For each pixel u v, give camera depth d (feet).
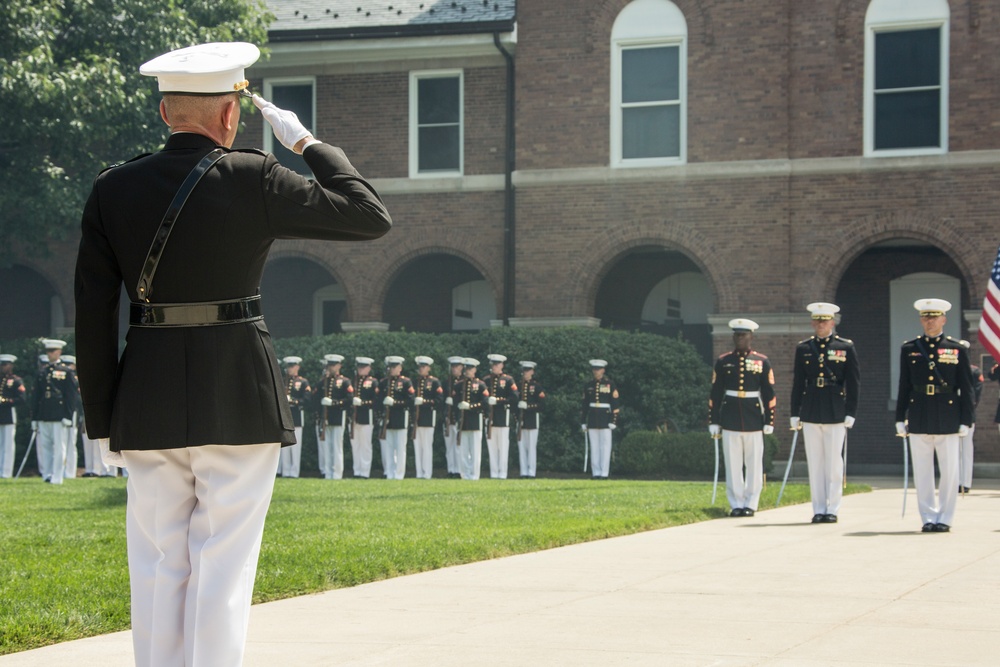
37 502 45.98
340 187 11.96
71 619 19.62
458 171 84.12
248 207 11.64
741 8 78.13
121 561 27.61
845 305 84.84
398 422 75.15
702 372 77.41
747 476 44.29
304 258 86.79
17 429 79.36
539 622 20.22
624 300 90.07
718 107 78.38
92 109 72.08
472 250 83.15
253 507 11.93
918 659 16.93
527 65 81.76
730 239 77.82
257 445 11.88
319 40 84.84
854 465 84.33
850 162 76.33
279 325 94.22
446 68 84.28
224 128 12.15
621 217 79.66
